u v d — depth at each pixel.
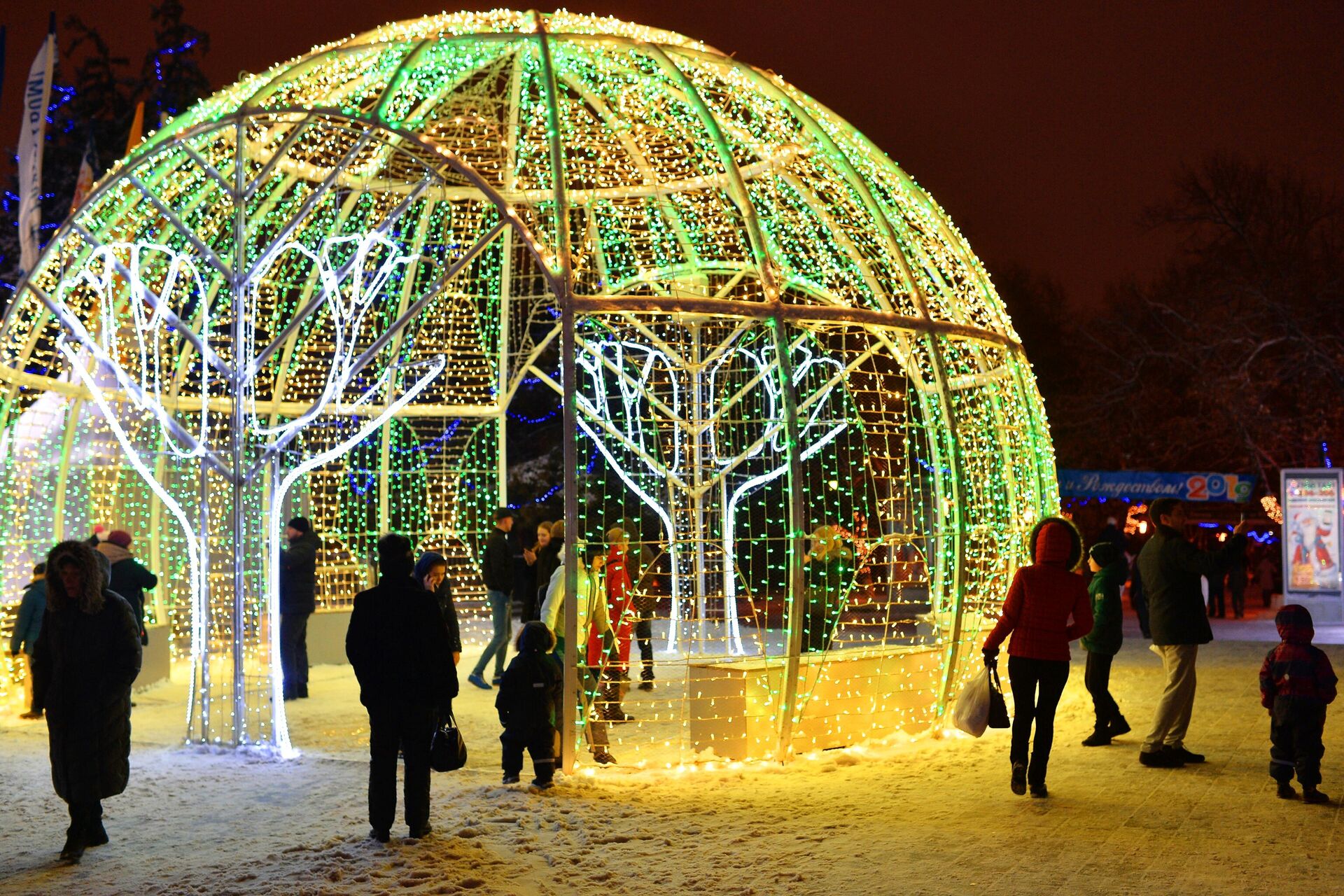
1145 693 10.82
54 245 9.59
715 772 7.72
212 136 9.84
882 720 8.82
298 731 9.57
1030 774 6.90
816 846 5.95
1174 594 7.75
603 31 10.16
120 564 10.00
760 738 8.11
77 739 5.92
